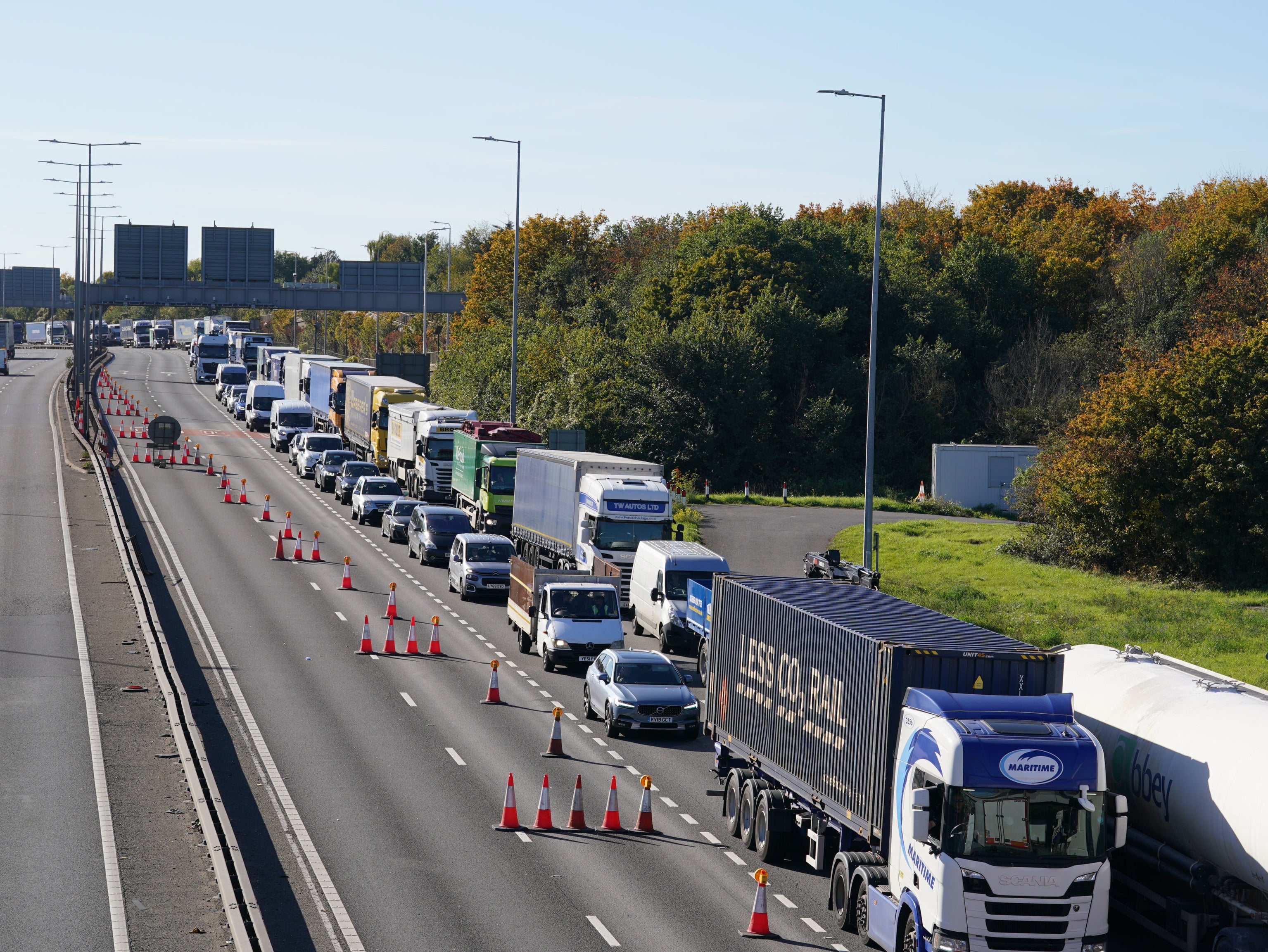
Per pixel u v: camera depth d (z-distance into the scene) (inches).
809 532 3855.8
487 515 3565.5
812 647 1321.4
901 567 3321.9
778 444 5757.9
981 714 1083.3
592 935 1157.1
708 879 1330.0
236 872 1207.6
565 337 5812.0
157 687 1974.7
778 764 1395.2
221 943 1071.6
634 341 5644.7
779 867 1381.6
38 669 2054.6
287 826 1429.6
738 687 1528.1
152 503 4035.4
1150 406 3371.1
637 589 2667.3
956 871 1025.5
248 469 5002.5
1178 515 3257.9
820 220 7278.5
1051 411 5600.4
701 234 6860.2
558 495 3026.6
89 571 2888.8
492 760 1733.5
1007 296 6427.2
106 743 1680.6
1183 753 1140.5
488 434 3740.2
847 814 1213.1
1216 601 2925.7
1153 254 5984.3
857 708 1204.5
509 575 2891.2
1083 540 3459.6
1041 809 1039.0
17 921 1109.7
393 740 1804.9
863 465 5728.3
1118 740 1225.4
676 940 1151.6
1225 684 1221.1
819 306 6146.7
